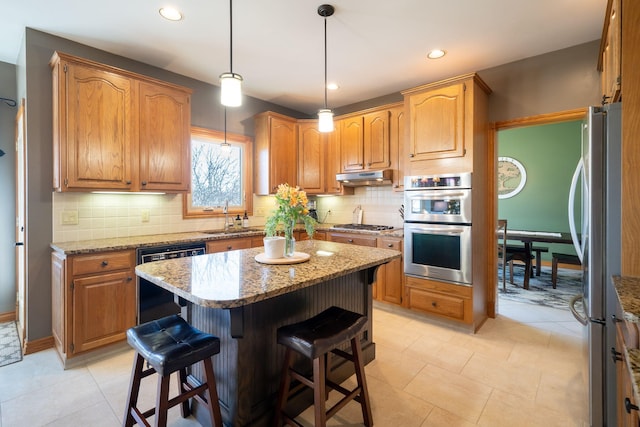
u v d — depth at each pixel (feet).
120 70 8.80
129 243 8.57
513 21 8.10
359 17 7.91
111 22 8.07
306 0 7.24
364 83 12.34
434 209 10.20
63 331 7.62
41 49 8.45
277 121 13.57
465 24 8.25
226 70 11.04
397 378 7.28
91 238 9.35
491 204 10.80
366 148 12.84
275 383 5.80
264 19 7.98
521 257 15.02
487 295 10.97
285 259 6.19
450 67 10.85
